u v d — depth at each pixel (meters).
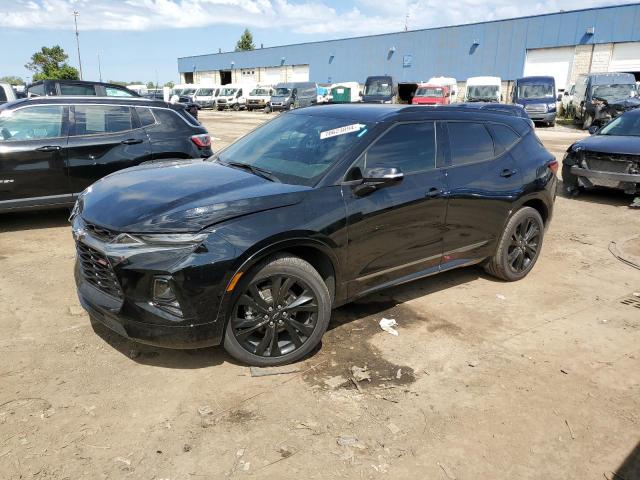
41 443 2.70
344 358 3.64
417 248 4.18
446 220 4.33
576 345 3.93
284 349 3.49
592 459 2.73
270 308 3.36
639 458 2.75
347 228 3.60
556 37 35.56
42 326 3.94
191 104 24.09
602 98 23.69
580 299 4.81
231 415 2.98
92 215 3.36
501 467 2.66
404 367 3.55
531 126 5.40
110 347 3.67
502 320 4.32
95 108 6.66
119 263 3.05
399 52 44.69
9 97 12.21
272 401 3.12
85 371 3.37
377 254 3.88
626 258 5.97
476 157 4.64
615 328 4.23
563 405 3.17
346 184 3.65
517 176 4.90
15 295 4.50
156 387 3.22
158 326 3.07
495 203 4.71
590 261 5.92
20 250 5.73
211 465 2.60
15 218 7.07
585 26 34.19
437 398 3.21
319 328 3.56
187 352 3.63
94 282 3.44
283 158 3.98
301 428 2.89
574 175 9.04
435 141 4.32
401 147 4.06
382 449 2.75
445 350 3.79
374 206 3.75
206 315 3.10
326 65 51.50
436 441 2.83
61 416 2.92
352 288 3.82
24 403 3.02
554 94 27.05
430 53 42.47
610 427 2.98
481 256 4.85
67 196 6.49
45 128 6.34
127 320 3.12
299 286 3.49
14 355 3.53
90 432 2.80
